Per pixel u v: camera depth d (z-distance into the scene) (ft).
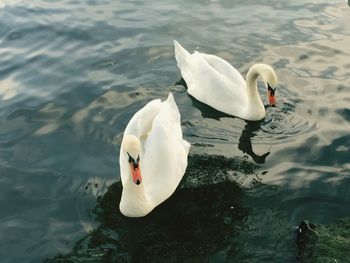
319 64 43.04
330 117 36.70
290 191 30.35
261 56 44.60
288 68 42.68
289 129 36.11
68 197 30.32
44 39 48.01
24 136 35.50
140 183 27.76
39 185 31.24
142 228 28.50
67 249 26.84
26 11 53.31
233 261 25.81
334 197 29.68
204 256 26.30
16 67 43.83
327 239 25.86
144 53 45.44
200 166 32.94
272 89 35.76
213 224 28.37
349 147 33.63
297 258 25.62
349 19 49.88
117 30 49.06
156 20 50.70
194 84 40.75
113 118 37.14
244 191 30.60
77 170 32.40
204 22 50.11
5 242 27.30
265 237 27.14
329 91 39.52
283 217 28.43
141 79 42.06
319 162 32.60
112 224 28.66
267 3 53.62
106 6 53.93
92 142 34.83
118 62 44.21
